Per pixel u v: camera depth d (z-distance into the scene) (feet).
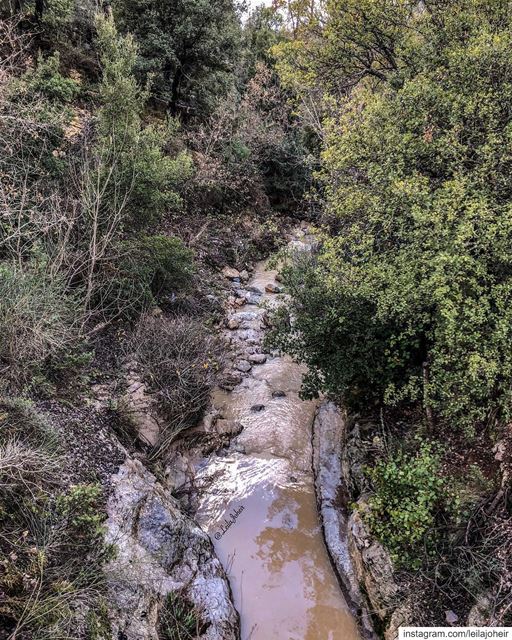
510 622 11.70
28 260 20.16
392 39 24.07
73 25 37.60
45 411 16.08
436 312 14.16
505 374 12.39
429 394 15.75
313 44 27.96
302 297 19.52
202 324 26.96
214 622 13.61
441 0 20.98
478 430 15.71
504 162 13.65
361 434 18.94
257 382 26.68
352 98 25.44
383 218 15.31
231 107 45.88
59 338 17.98
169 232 35.53
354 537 16.10
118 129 24.11
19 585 10.42
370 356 18.02
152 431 19.63
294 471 20.79
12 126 20.54
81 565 11.77
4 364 16.07
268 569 16.60
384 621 13.78
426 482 13.71
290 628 14.78
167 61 40.83
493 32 17.52
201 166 40.06
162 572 13.74
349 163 17.38
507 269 13.26
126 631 11.36
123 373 20.76
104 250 22.35
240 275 38.55
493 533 13.01
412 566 13.60
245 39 58.03
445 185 13.79
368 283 15.16
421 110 15.78
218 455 21.21
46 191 21.94
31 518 11.94
